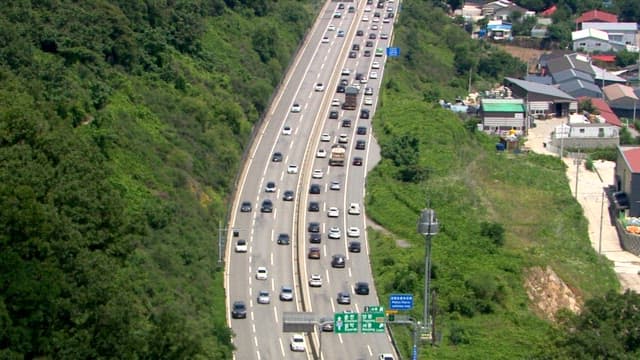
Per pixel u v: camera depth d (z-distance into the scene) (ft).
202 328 456.86
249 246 587.68
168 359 349.00
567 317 447.83
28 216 343.87
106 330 342.44
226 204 627.87
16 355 318.45
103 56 655.35
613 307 426.92
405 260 567.18
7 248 338.34
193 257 528.22
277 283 548.31
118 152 565.94
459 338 487.61
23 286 328.70
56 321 339.98
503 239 605.73
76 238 363.35
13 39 574.97
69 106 561.43
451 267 557.33
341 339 491.31
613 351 400.26
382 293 534.37
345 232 609.83
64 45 623.36
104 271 361.30
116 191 459.32
